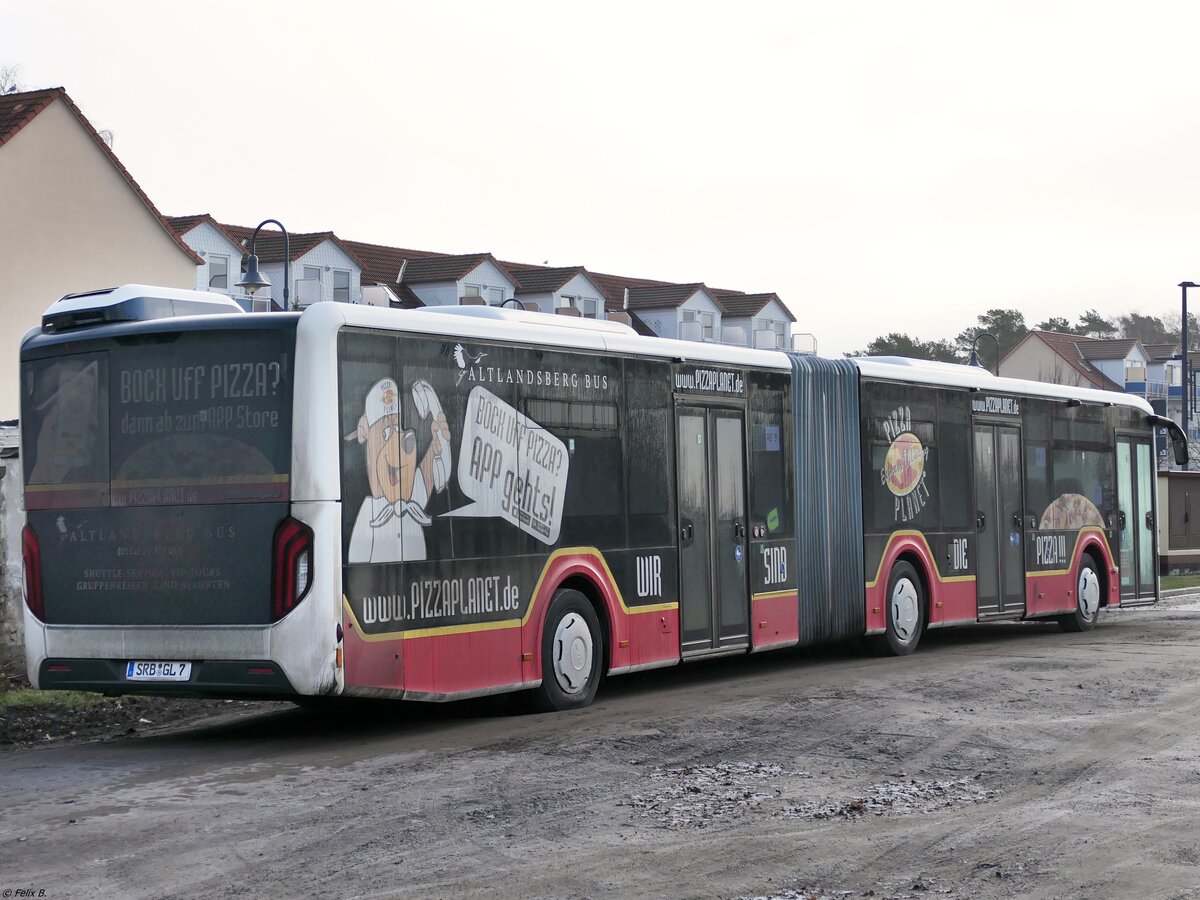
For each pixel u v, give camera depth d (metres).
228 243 50.12
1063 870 7.34
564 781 9.51
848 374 17.06
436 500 11.58
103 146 38.16
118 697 14.31
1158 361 102.44
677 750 10.56
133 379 11.31
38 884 7.26
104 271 38.38
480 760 10.28
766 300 73.44
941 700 12.81
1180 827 8.16
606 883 7.17
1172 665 15.38
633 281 73.12
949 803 8.94
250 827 8.35
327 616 10.59
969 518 19.02
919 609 18.06
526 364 12.60
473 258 59.81
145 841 8.07
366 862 7.58
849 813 8.65
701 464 14.75
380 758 10.53
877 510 17.36
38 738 12.55
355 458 10.86
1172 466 50.03
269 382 10.80
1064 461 21.08
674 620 14.23
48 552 11.64
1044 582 20.42
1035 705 12.52
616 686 15.13
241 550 10.82
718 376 15.08
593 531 13.28
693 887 7.10
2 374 35.69
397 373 11.28
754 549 15.41
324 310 10.76
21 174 36.22
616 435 13.62
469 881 7.21
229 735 12.20
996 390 19.69
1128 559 22.52
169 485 11.12
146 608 11.18
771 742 10.84
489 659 12.04
